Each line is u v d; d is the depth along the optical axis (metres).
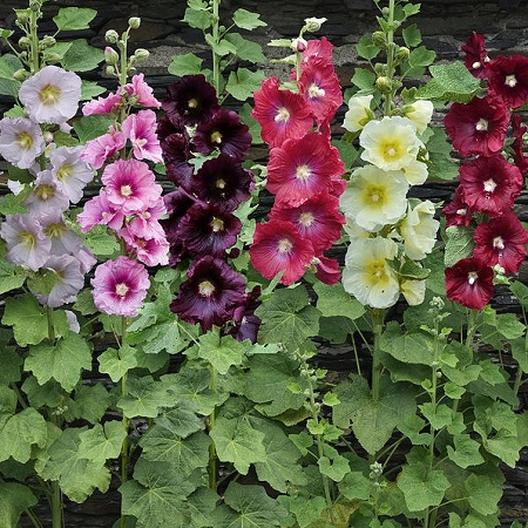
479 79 3.78
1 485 3.75
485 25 4.39
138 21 3.37
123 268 3.44
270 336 3.82
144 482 3.39
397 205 3.46
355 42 4.39
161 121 3.51
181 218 3.35
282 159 3.38
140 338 3.48
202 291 3.27
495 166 3.66
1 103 4.31
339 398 3.90
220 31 4.19
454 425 3.65
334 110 3.50
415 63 4.17
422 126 3.60
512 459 3.74
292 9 4.37
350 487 3.67
